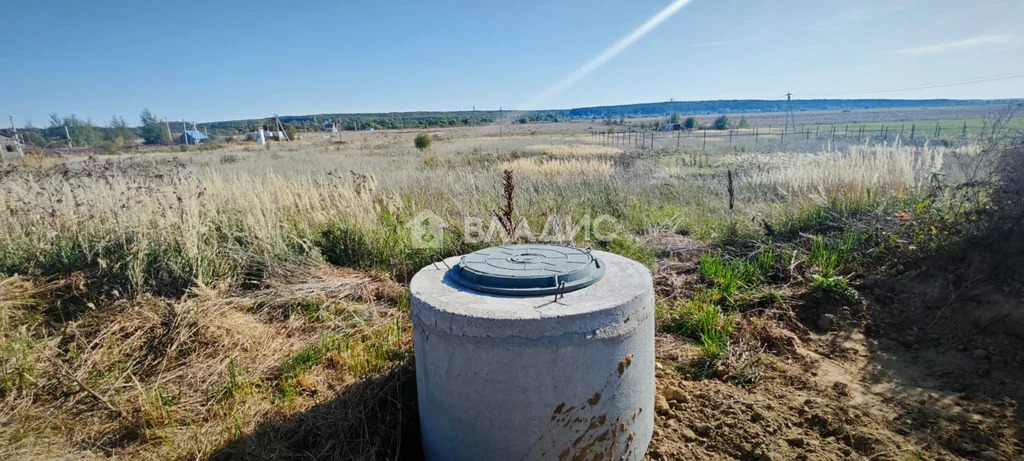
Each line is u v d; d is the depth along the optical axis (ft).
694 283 16.67
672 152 79.56
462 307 7.47
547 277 8.04
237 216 21.06
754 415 9.73
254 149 114.52
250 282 17.15
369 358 12.06
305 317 14.64
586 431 7.66
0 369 11.12
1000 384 10.46
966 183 16.72
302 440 9.28
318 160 63.98
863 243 17.53
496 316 7.07
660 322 13.97
